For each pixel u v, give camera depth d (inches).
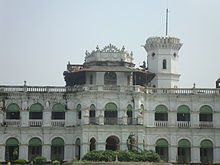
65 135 3698.3
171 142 3690.9
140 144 3462.1
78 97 3666.3
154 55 4141.2
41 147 3695.9
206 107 3747.5
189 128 3695.9
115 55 3843.5
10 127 3656.5
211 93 3750.0
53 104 3720.5
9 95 3710.6
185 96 3735.2
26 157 3654.0
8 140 3663.9
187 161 3750.0
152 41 4128.9
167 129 3693.4
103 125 3449.8
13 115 3730.3
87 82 3809.1
